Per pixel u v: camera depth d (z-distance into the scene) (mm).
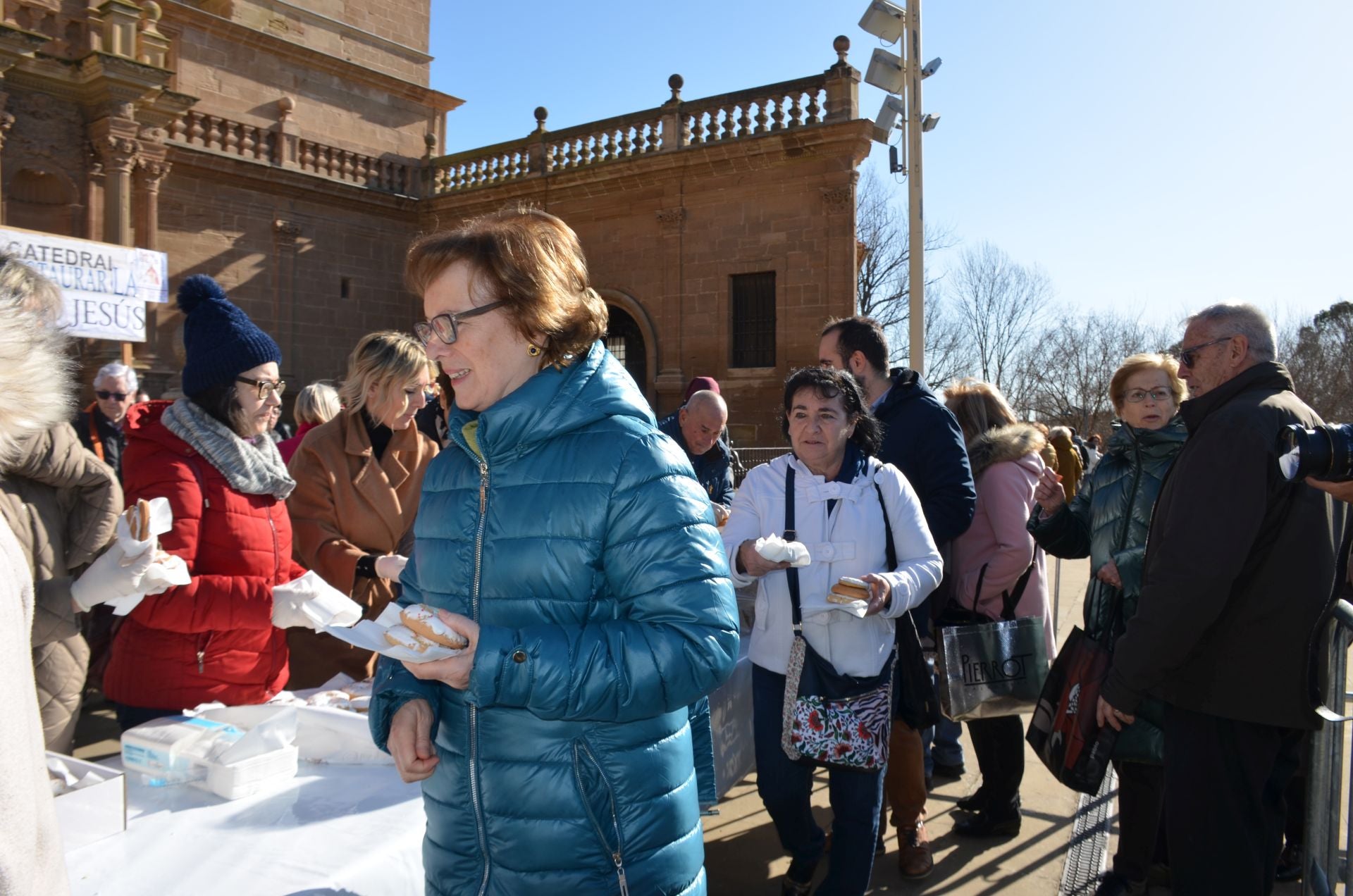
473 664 1390
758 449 16641
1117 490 3371
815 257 16484
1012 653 3500
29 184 14508
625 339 19672
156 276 6754
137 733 2109
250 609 2377
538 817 1532
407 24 21938
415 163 21266
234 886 1596
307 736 2240
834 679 2793
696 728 1923
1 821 949
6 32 13281
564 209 19359
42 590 2346
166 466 2482
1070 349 42125
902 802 3516
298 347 18891
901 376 3824
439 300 1616
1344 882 2514
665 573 1513
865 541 2922
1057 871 3596
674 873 1591
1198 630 2447
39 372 1197
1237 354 2658
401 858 1770
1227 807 2564
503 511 1569
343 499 3438
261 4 19016
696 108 17516
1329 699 2455
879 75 9078
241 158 17719
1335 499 2607
